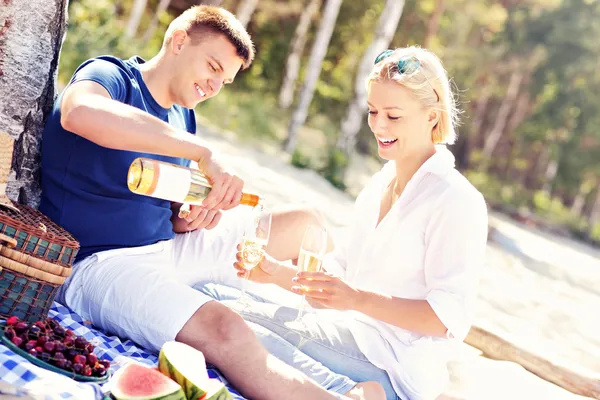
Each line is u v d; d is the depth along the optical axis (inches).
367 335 138.7
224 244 159.9
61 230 128.7
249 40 147.1
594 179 1378.0
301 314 141.7
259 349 123.1
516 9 1176.8
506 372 201.9
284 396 121.2
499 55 1109.7
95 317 133.9
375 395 128.9
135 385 100.0
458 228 133.3
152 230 144.7
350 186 662.5
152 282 129.3
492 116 1385.3
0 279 115.3
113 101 126.8
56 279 119.3
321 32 767.1
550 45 1208.8
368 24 996.6
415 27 1016.2
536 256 541.0
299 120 756.0
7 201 125.0
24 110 146.2
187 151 126.8
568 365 207.8
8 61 143.7
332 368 137.9
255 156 596.7
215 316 124.0
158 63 145.7
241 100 865.5
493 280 372.8
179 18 146.3
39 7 146.5
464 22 1011.9
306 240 135.9
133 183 123.7
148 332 126.8
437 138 141.9
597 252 894.4
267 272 148.9
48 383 97.3
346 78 1015.6
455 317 131.6
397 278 139.7
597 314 366.0
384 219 140.3
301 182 538.9
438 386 140.3
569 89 1254.3
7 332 104.3
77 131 125.4
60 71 611.2
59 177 139.3
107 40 675.4
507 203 1087.0
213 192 125.9
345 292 130.0
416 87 134.6
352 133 767.7
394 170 150.2
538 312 323.0
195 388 103.6
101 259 135.7
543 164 1384.1
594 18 1173.1
